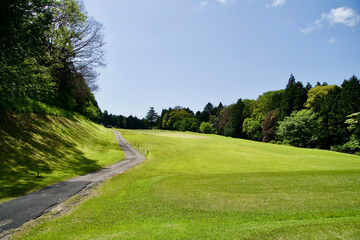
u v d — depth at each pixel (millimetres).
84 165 14094
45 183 9250
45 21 11414
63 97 33250
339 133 36062
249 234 4816
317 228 5020
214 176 11180
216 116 98250
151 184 9867
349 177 10148
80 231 5289
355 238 4535
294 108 48188
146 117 133625
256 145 36375
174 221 5902
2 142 12242
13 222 5641
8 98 16266
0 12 9203
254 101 72688
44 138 16656
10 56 10789
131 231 5223
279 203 7109
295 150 28641
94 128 38688
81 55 27453
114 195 8234
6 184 8391
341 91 38781
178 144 34156
